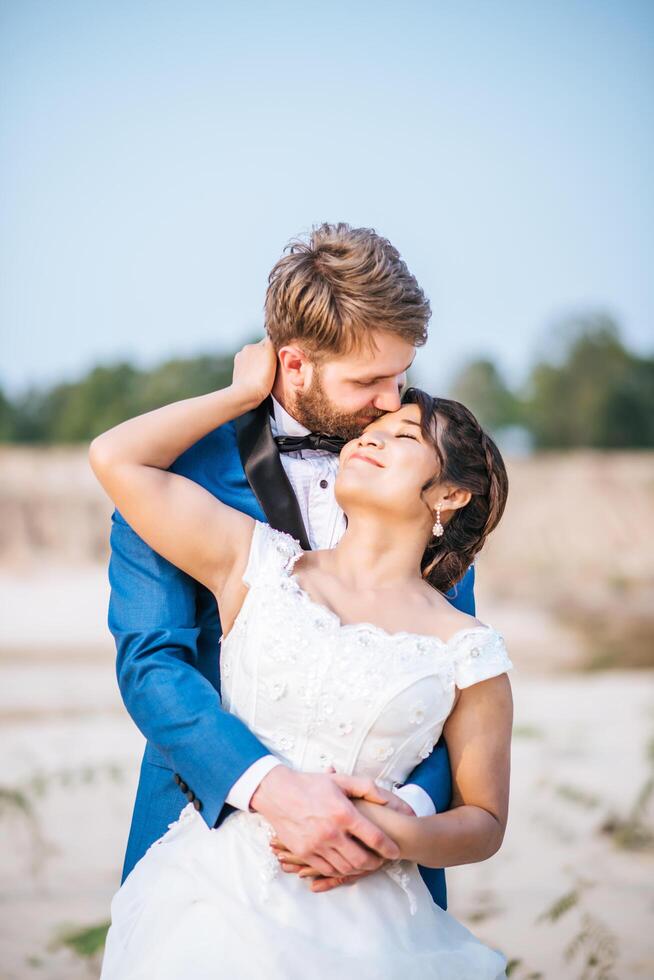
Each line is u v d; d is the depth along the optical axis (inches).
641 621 526.3
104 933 166.1
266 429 92.0
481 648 80.4
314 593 82.7
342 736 78.0
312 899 75.7
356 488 84.5
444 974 75.7
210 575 84.2
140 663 81.5
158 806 86.7
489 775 80.7
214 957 72.4
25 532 592.4
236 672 81.6
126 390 783.1
